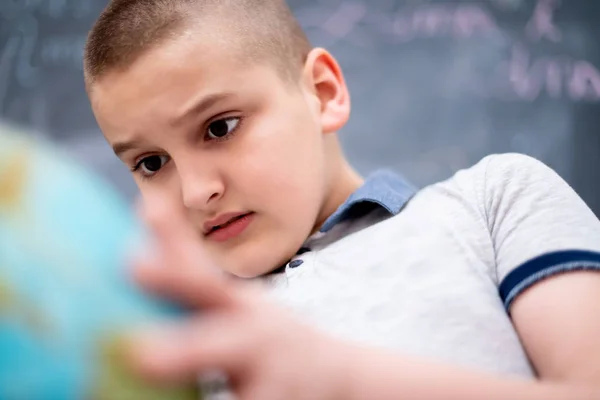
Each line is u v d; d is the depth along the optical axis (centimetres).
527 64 170
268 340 30
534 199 60
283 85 71
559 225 56
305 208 68
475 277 58
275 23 77
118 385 26
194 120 64
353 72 172
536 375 51
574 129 168
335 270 63
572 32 171
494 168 66
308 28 174
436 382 34
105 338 27
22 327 26
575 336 47
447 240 61
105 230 31
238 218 66
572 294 50
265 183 65
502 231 60
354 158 168
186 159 64
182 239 31
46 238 29
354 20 175
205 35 67
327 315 59
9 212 29
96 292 28
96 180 34
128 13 70
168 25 67
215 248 66
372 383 32
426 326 55
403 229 64
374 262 62
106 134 70
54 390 26
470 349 53
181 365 27
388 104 170
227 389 30
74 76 172
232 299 31
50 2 175
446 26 172
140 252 31
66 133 169
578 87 169
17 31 174
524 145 167
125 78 66
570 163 167
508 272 55
